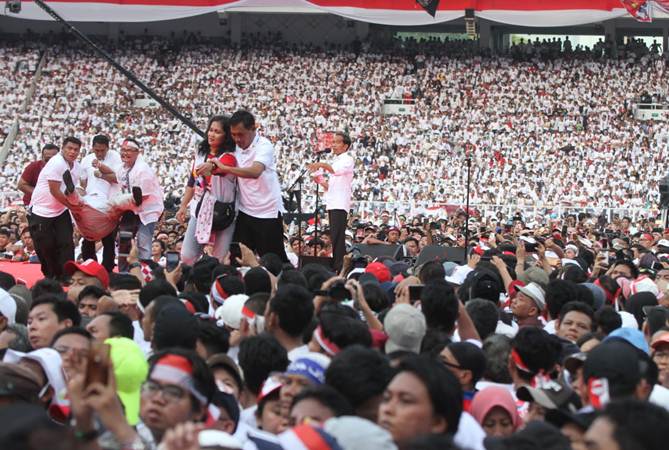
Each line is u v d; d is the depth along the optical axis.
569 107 81.75
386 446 7.16
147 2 81.06
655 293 18.53
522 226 42.91
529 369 11.03
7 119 80.56
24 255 29.55
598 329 13.66
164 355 8.68
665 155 75.56
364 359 8.95
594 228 49.78
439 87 84.19
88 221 22.34
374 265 18.81
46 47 87.31
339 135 26.50
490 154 75.88
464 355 10.65
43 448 5.89
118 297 14.54
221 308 13.02
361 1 81.56
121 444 7.31
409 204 62.25
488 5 80.62
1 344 12.42
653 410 6.85
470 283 16.72
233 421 9.58
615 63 85.81
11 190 72.62
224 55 87.75
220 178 21.00
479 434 9.02
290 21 92.19
